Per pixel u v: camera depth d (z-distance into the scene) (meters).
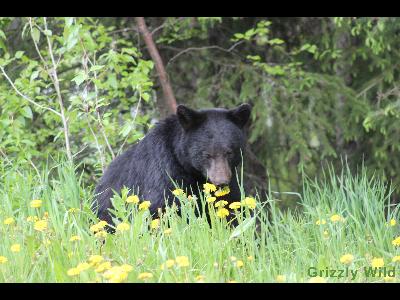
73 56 13.43
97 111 12.41
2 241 8.12
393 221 8.59
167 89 16.66
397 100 16.56
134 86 13.00
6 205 9.14
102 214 10.40
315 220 8.81
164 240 7.84
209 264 7.41
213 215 8.45
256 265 7.82
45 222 7.80
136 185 10.19
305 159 16.83
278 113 17.03
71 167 9.75
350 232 8.70
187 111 9.95
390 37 16.70
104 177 10.73
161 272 7.21
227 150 9.87
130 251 7.68
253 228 8.27
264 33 16.69
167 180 9.94
